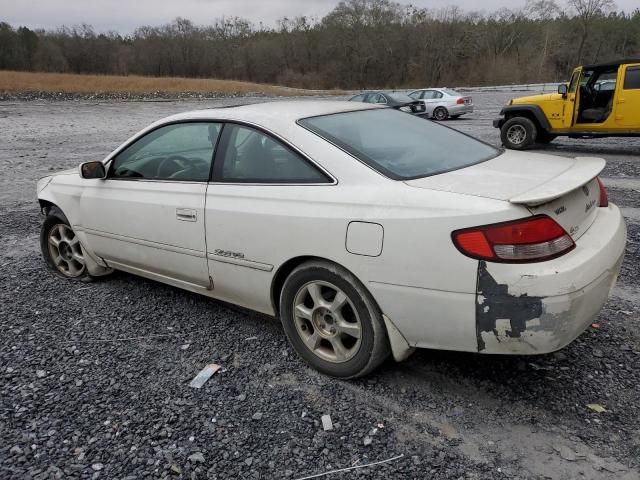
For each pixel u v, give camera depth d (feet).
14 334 12.15
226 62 315.99
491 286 7.86
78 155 42.68
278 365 10.64
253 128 10.70
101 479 7.73
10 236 20.30
